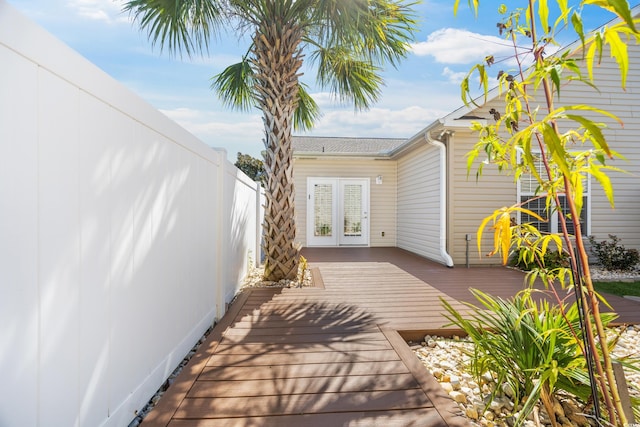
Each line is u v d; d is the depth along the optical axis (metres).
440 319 3.00
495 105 6.05
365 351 2.29
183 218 2.34
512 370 1.78
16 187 0.96
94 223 1.33
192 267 2.52
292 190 4.64
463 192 6.35
